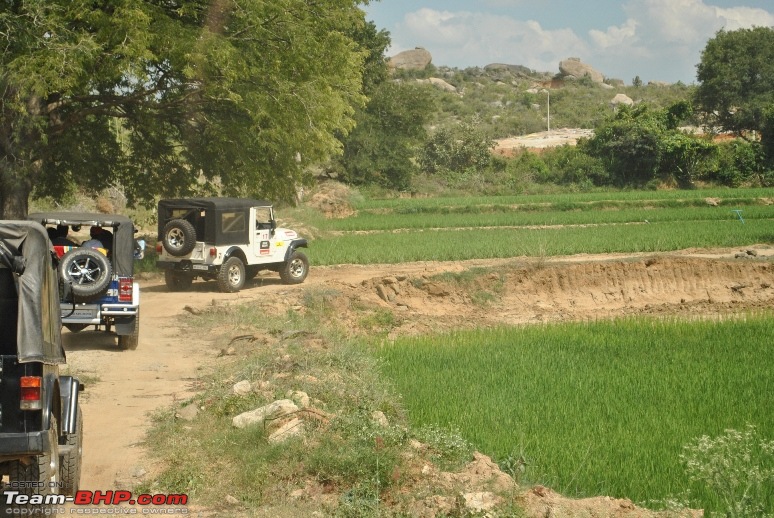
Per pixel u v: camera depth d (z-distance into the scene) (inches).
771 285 1263.5
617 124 3508.9
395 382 566.3
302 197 2293.3
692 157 3440.0
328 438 381.1
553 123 5319.9
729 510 305.0
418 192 3122.5
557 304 1206.3
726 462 327.9
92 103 1291.8
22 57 986.7
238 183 1371.8
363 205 2423.7
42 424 286.2
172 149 1374.3
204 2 1197.1
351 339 764.6
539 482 355.6
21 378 282.8
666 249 1475.1
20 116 1075.3
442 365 639.8
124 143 1395.2
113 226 661.9
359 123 3051.2
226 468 376.8
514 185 3326.8
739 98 4200.3
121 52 1035.9
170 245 1003.9
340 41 1293.1
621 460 379.9
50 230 674.2
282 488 349.1
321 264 1344.7
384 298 1111.0
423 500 323.3
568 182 3464.6
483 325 1034.7
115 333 738.2
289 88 1227.2
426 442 390.9
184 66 1120.2
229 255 1024.2
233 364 608.7
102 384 561.3
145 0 1165.1
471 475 348.5
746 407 493.7
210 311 877.8
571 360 666.2
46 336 294.7
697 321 893.8
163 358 657.0
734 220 1963.6
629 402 507.5
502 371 610.2
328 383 508.1
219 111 1305.4
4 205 1119.0
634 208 2423.7
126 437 434.3
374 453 355.6
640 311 1140.5
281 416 416.5
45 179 1355.8
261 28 1185.4
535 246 1480.1
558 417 463.8
